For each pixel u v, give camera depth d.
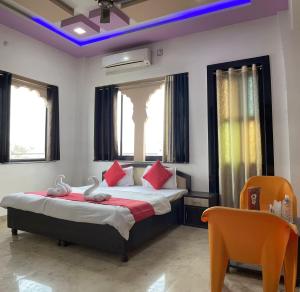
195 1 3.27
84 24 3.79
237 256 1.62
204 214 1.66
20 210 3.19
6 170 4.04
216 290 1.64
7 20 3.85
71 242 2.87
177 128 4.32
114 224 2.41
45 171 4.70
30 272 2.30
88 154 5.31
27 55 4.39
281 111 3.57
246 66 3.79
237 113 3.85
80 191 3.62
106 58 4.86
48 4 3.26
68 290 2.01
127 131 5.00
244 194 2.39
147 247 2.92
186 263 2.51
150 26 4.05
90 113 5.34
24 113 4.43
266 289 1.51
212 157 4.01
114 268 2.39
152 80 4.67
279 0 3.27
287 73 3.40
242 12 3.58
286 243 1.52
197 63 4.23
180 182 4.21
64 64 5.11
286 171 3.50
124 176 4.50
